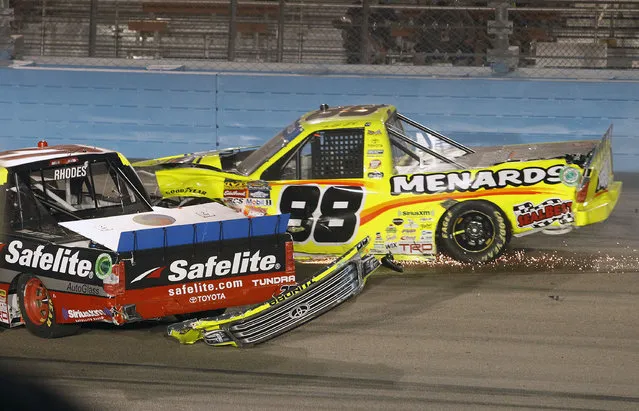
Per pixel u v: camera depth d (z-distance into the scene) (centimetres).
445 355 2320
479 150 3528
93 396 2059
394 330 2519
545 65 5428
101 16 6184
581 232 3675
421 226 3075
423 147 3152
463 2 5247
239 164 3297
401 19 5334
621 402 2017
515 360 2284
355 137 3106
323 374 2192
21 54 5519
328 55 5784
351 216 3092
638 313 2658
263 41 6019
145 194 2692
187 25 6144
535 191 3052
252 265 2366
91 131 5041
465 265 3128
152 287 2270
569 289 2892
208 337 2338
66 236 2447
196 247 2306
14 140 5088
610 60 5466
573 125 4806
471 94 4834
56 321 2381
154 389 2102
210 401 2028
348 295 2409
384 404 2005
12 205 2508
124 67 5416
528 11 5416
